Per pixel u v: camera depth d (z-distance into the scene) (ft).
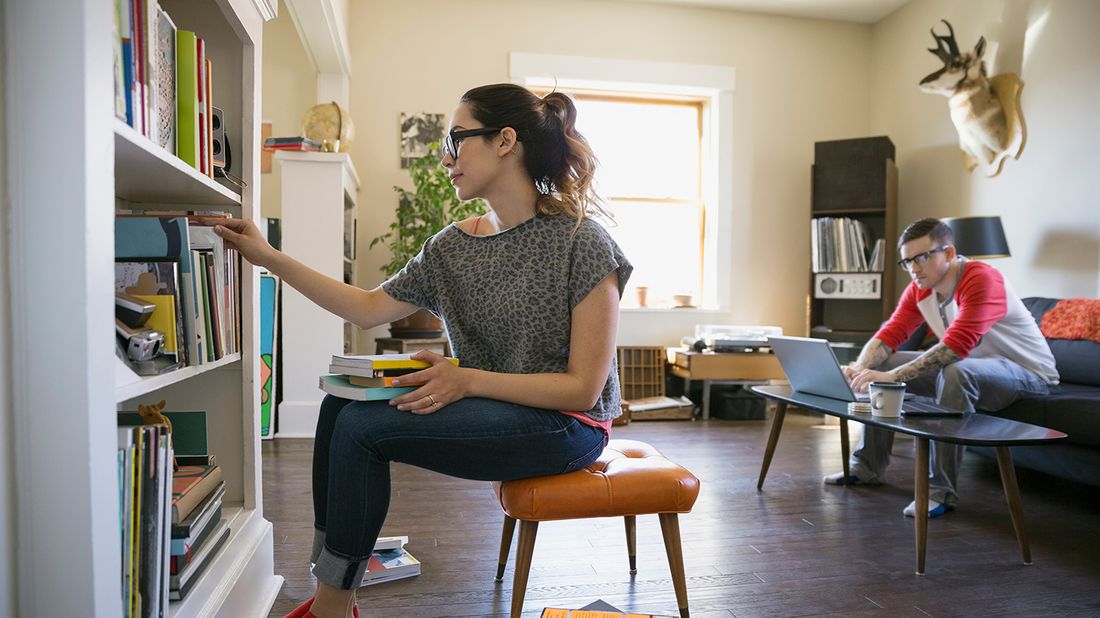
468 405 3.76
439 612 5.32
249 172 5.24
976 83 12.94
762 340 14.83
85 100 2.41
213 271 4.31
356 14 14.74
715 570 6.25
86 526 2.46
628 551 6.30
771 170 16.53
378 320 4.71
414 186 14.87
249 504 5.32
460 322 4.46
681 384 15.85
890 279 14.84
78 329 2.42
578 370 3.96
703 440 12.31
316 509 4.26
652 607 5.47
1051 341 10.61
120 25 3.10
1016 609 5.50
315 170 11.65
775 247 16.57
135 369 3.28
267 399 11.65
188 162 4.20
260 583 5.19
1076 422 8.21
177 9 5.20
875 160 14.93
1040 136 12.22
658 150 16.72
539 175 4.26
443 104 14.99
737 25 16.31
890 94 16.37
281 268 4.63
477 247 4.35
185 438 4.66
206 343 4.18
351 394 3.71
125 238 3.80
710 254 16.53
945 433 6.11
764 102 16.48
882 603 5.59
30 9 2.38
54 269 2.41
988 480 9.69
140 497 3.07
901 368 8.31
